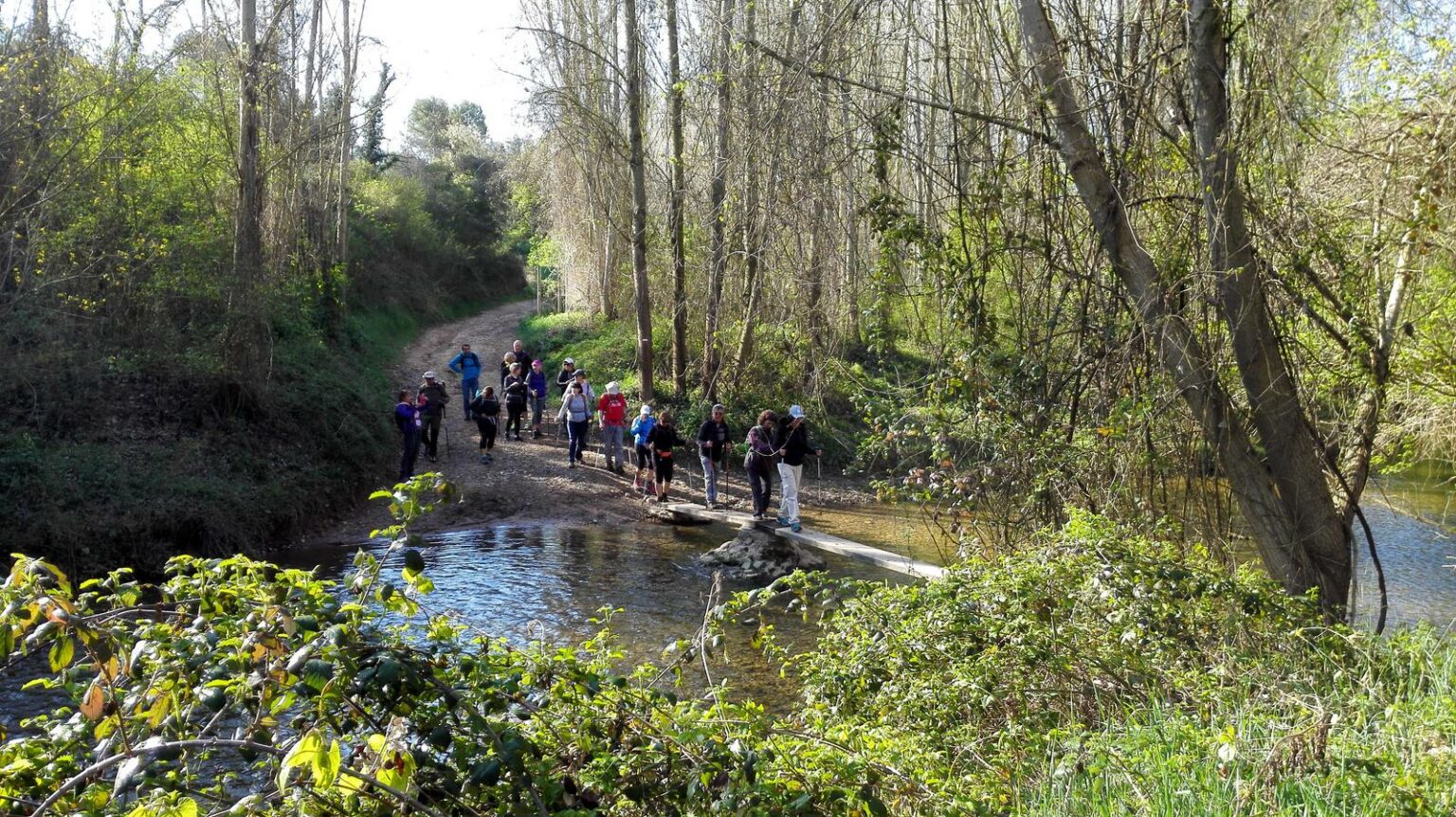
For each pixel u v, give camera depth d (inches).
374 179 1857.8
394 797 124.4
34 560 123.6
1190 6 300.0
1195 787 152.3
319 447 712.4
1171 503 334.6
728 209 627.2
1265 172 305.6
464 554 577.3
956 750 207.9
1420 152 339.0
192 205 705.6
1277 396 313.0
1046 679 231.3
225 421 658.8
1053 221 330.6
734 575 516.7
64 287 626.8
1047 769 178.9
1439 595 470.3
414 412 743.1
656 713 155.8
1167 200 314.8
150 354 658.2
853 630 255.9
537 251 1796.3
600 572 527.5
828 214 439.2
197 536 539.8
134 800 129.6
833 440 862.5
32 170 574.6
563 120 997.2
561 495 752.3
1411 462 469.4
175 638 130.2
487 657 145.6
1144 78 312.2
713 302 871.1
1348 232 345.1
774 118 355.6
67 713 145.1
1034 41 310.2
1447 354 384.2
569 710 153.3
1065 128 315.3
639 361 995.9
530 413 1047.6
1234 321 306.7
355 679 130.9
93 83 616.4
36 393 579.2
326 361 873.5
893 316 385.7
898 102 332.8
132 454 575.2
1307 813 138.3
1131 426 320.8
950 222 340.2
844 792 147.3
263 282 700.7
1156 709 199.9
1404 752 163.8
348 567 530.9
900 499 384.5
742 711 168.2
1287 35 292.8
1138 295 317.1
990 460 340.2
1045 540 300.5
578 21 1010.1
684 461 893.2
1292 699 196.9
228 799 138.3
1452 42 356.8
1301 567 315.0
